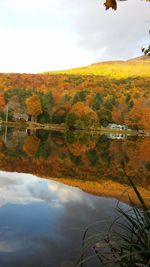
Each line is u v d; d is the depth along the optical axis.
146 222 2.74
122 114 80.00
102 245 3.84
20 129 67.94
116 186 11.80
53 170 15.69
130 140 52.28
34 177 12.45
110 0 2.05
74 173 15.23
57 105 80.69
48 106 80.56
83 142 41.19
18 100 80.94
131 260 2.64
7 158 19.75
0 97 80.88
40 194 8.81
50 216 6.55
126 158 24.30
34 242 5.09
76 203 7.90
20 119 80.31
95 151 29.39
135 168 18.64
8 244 4.99
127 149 33.03
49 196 8.62
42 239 5.20
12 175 12.56
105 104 80.06
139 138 61.41
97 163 20.53
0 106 80.69
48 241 5.11
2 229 5.66
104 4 2.06
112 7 2.06
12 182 10.81
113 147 35.38
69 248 4.84
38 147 29.38
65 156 23.88
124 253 2.84
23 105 80.69
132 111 79.12
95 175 15.11
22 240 5.16
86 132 74.19
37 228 5.75
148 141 51.44
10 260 4.43
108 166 19.19
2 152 23.30
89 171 16.58
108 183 12.61
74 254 4.61
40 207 7.29
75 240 5.17
